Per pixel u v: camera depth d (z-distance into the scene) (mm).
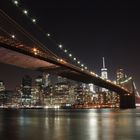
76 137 38625
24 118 90125
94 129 49469
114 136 39719
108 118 84938
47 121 72812
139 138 37781
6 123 66250
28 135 41281
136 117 88875
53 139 36875
